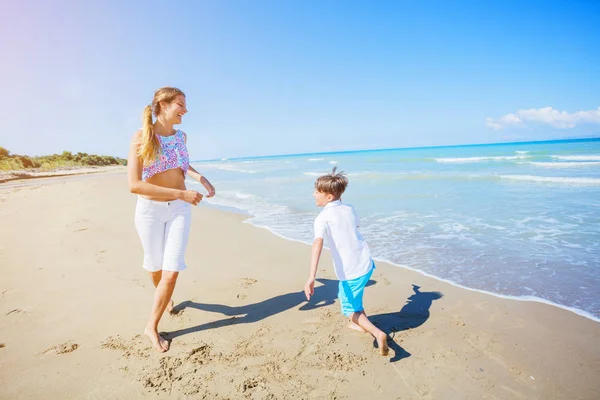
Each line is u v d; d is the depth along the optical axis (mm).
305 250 5305
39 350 2623
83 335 2846
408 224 6656
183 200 2637
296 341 2736
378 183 14109
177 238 2787
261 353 2576
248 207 9820
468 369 2322
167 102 2830
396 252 5020
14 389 2176
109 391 2162
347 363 2432
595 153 26562
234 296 3643
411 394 2102
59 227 7078
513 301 3318
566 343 2580
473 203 8539
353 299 2672
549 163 19500
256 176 22891
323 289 3793
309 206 9438
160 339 2729
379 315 3135
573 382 2158
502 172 16234
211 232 6734
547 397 2039
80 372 2354
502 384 2164
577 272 3965
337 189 2832
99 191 14211
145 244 2844
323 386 2195
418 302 3369
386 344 2449
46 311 3287
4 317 3168
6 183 21609
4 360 2494
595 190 9664
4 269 4492
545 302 3273
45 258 4957
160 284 2744
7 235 6414
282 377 2289
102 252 5250
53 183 19859
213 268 4559
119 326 2994
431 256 4777
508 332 2766
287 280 4078
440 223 6625
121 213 8688
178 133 3035
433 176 15820
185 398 2096
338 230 2748
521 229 5922
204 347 2668
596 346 2531
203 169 40344
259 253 5211
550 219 6527
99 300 3527
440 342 2656
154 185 2586
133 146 2668
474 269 4215
